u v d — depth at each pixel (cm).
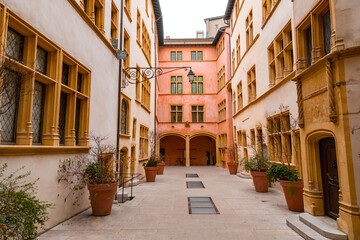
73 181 586
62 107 599
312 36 537
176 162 2902
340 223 423
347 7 426
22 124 436
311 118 540
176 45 2727
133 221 559
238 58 1791
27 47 452
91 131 699
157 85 2436
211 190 1005
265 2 1165
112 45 891
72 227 509
